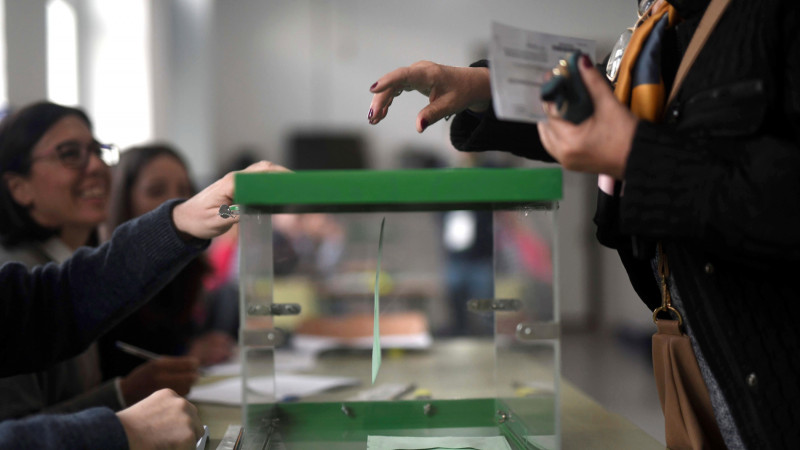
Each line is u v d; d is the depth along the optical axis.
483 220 1.03
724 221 0.59
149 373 1.33
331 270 3.53
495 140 1.00
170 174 2.00
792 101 0.63
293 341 2.11
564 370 4.51
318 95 7.08
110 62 6.18
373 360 0.74
